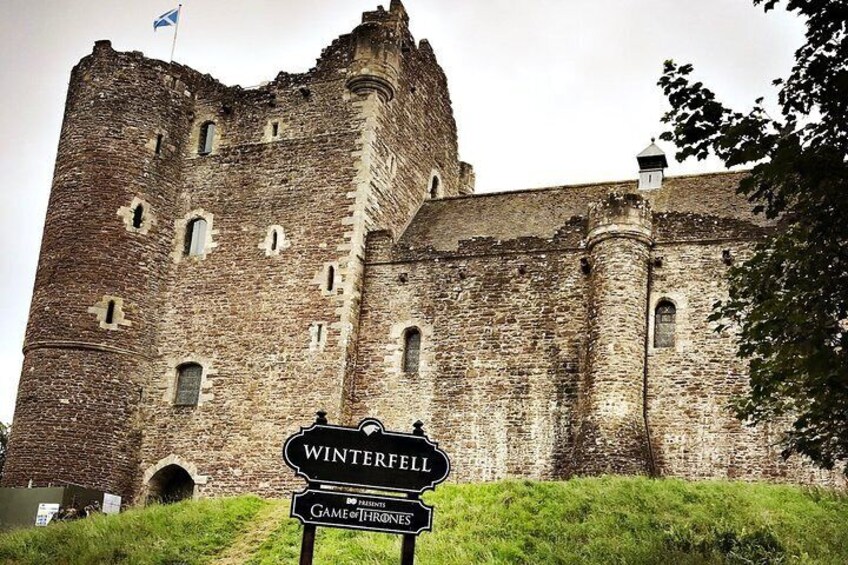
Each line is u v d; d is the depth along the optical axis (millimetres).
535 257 26406
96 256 28141
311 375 26703
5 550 19719
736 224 24875
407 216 30625
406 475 11156
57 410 26828
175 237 29609
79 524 20953
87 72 30125
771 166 10562
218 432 27047
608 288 24531
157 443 27453
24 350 28094
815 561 15734
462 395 25781
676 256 25078
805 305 11109
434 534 17781
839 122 10695
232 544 18953
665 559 15953
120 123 29484
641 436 23422
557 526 17984
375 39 29469
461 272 26906
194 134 30734
